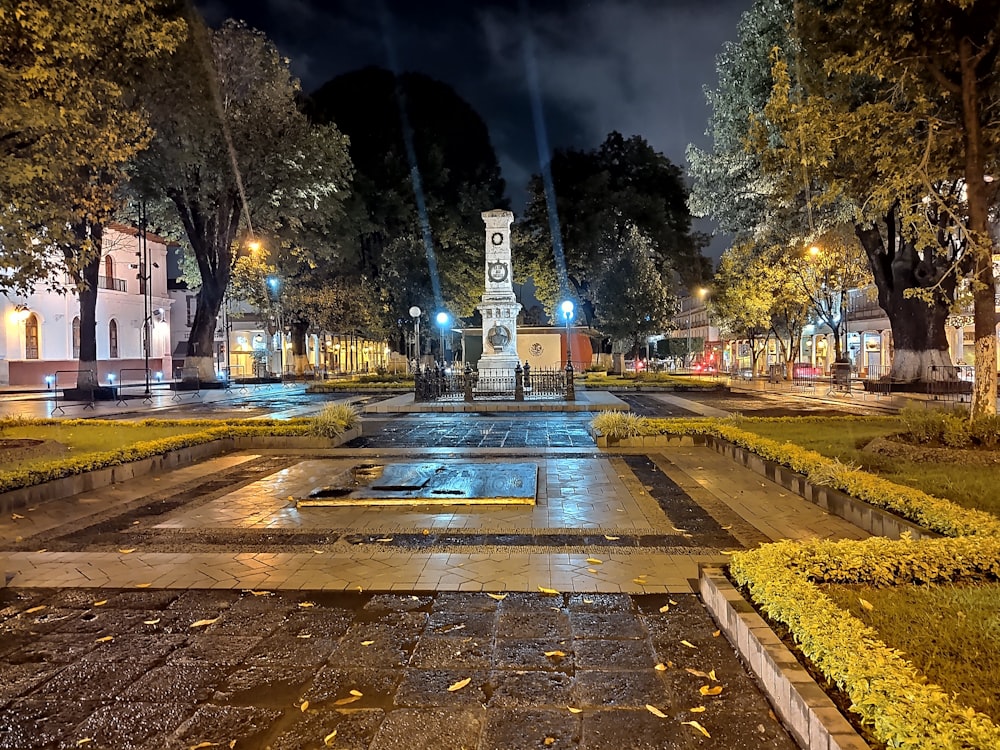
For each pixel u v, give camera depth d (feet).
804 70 36.09
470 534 20.65
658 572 16.84
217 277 95.71
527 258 140.36
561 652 12.35
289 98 87.71
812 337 155.84
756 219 79.77
